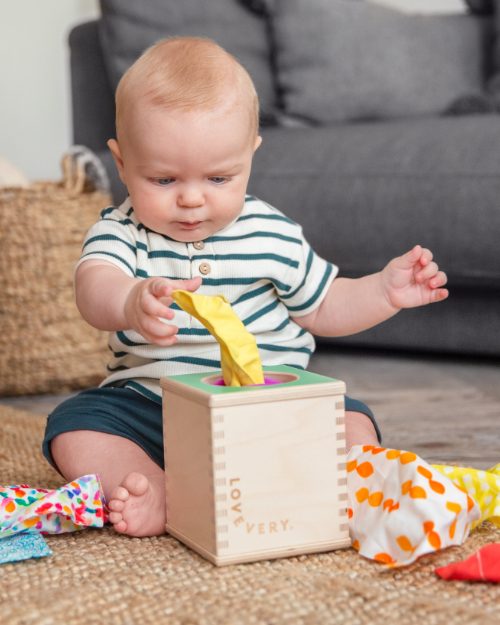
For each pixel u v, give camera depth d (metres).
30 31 3.29
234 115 1.05
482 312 2.18
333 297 1.20
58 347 2.06
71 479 1.10
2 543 0.98
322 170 2.21
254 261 1.13
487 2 2.77
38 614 0.82
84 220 2.08
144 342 1.12
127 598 0.85
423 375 2.10
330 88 2.53
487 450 1.44
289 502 0.94
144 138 1.04
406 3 3.33
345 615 0.80
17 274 2.02
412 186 2.11
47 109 3.34
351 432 1.13
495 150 2.06
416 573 0.90
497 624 0.78
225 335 0.94
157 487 1.04
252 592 0.86
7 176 2.24
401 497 0.95
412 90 2.57
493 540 0.98
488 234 2.02
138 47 2.52
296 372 1.00
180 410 0.97
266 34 2.61
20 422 1.67
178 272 1.11
